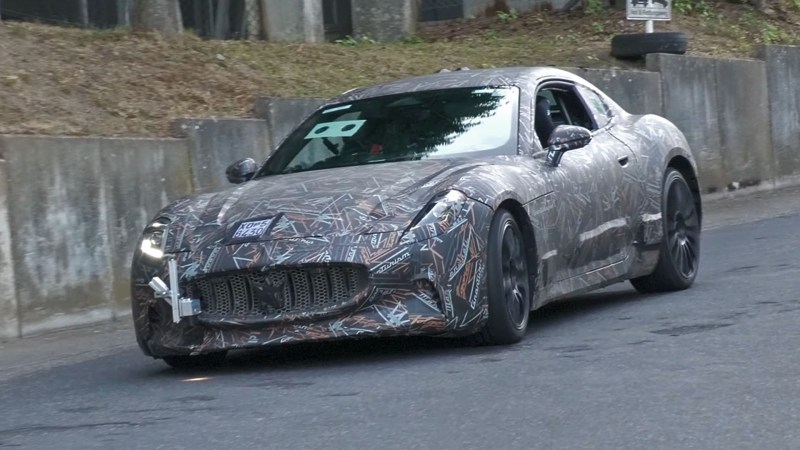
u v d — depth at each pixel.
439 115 12.98
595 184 13.15
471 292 11.00
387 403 9.48
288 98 20.41
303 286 10.84
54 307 16.47
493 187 11.44
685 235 14.98
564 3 32.16
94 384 11.56
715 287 14.80
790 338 10.87
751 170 28.53
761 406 8.60
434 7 34.75
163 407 10.03
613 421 8.48
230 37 30.47
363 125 13.14
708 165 27.36
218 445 8.55
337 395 9.91
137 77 20.81
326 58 25.25
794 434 7.89
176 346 11.25
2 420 9.99
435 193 11.16
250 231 11.02
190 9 30.19
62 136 16.94
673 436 8.02
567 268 12.60
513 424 8.58
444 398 9.51
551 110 13.57
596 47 28.28
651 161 14.43
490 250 11.23
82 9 28.28
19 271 16.08
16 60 19.97
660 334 11.66
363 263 10.65
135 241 17.67
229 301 11.03
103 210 17.25
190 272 11.03
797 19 32.66
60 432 9.33
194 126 18.83
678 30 30.31
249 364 11.91
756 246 18.64
